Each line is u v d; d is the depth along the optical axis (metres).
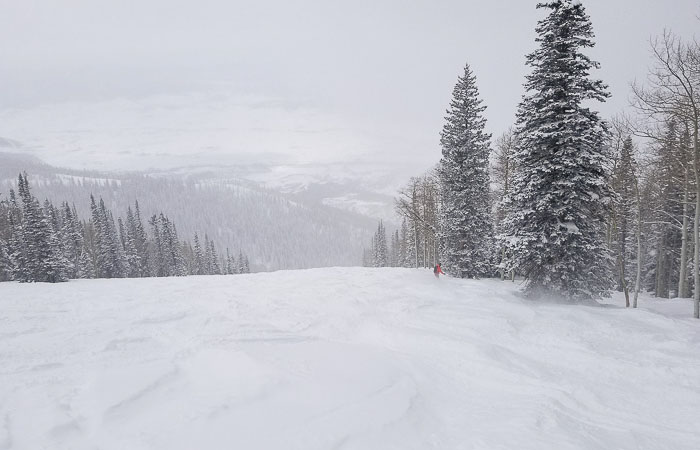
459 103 27.89
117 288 17.05
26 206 35.84
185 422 5.18
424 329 10.08
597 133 14.94
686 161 16.14
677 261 31.58
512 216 16.38
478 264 27.84
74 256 53.50
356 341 9.53
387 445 5.11
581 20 15.15
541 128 15.18
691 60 12.72
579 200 15.17
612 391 7.20
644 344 9.52
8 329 9.66
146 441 4.74
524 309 11.99
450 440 5.47
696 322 12.02
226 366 7.11
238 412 5.49
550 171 15.18
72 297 14.43
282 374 6.77
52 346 8.28
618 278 34.16
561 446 5.14
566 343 9.43
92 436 4.87
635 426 6.07
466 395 7.05
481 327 10.27
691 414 6.43
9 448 4.51
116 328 9.80
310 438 5.01
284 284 16.61
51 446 4.60
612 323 10.91
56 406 5.52
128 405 5.59
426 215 36.75
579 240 15.34
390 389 6.64
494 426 5.79
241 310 11.84
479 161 27.84
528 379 7.53
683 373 7.72
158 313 11.43
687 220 26.94
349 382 6.73
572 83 14.79
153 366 7.08
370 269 21.56
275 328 10.04
